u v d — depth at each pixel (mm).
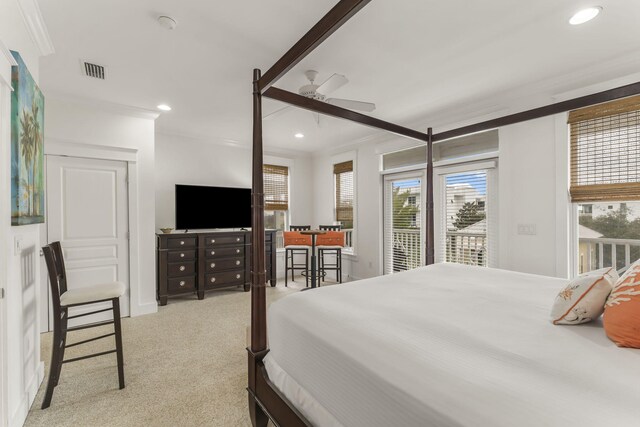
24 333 1808
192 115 3676
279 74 1519
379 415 909
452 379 837
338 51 2219
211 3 1711
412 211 4207
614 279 1260
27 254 1896
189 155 4652
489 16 1823
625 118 2363
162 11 1772
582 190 2561
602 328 1181
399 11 1771
